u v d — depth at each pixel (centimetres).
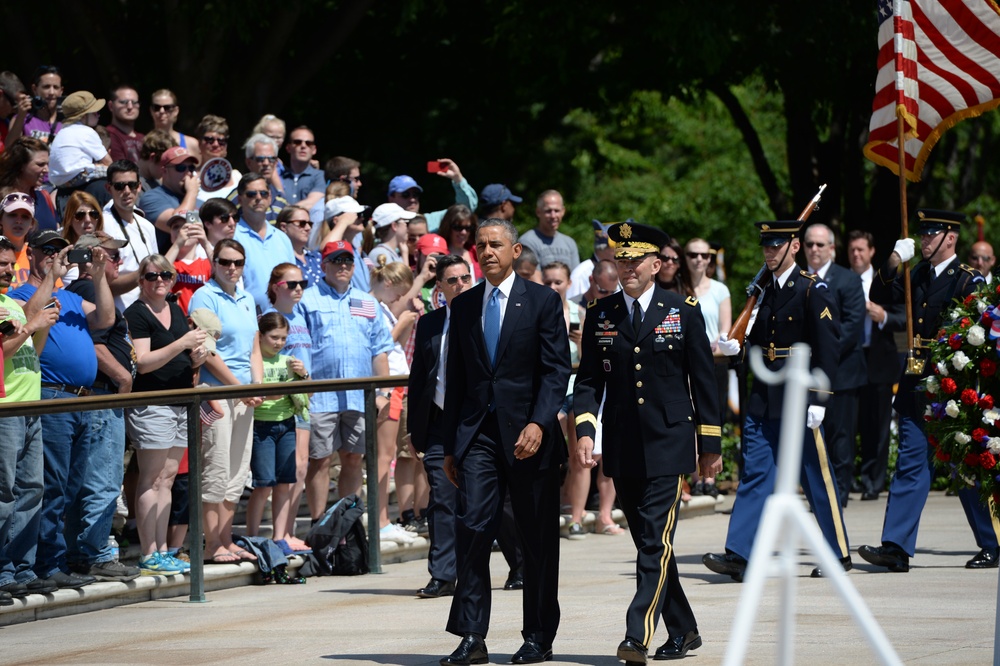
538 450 2422
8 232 3222
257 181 3925
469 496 2414
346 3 6050
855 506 4847
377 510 3653
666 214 10769
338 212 4216
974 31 3691
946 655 2344
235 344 3534
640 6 6250
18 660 2578
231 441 3391
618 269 2519
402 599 3188
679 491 2439
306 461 3609
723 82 6950
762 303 3391
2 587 2917
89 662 2530
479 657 2409
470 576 2409
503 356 2434
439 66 7238
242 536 3509
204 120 4375
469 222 4522
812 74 6512
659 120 11194
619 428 2472
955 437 2630
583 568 3609
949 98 3728
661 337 2470
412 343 4141
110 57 5747
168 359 3262
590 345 2534
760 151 7256
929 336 3556
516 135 7669
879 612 2803
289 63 6159
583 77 7144
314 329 3788
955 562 3553
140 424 3169
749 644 2477
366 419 3650
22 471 2898
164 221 3875
